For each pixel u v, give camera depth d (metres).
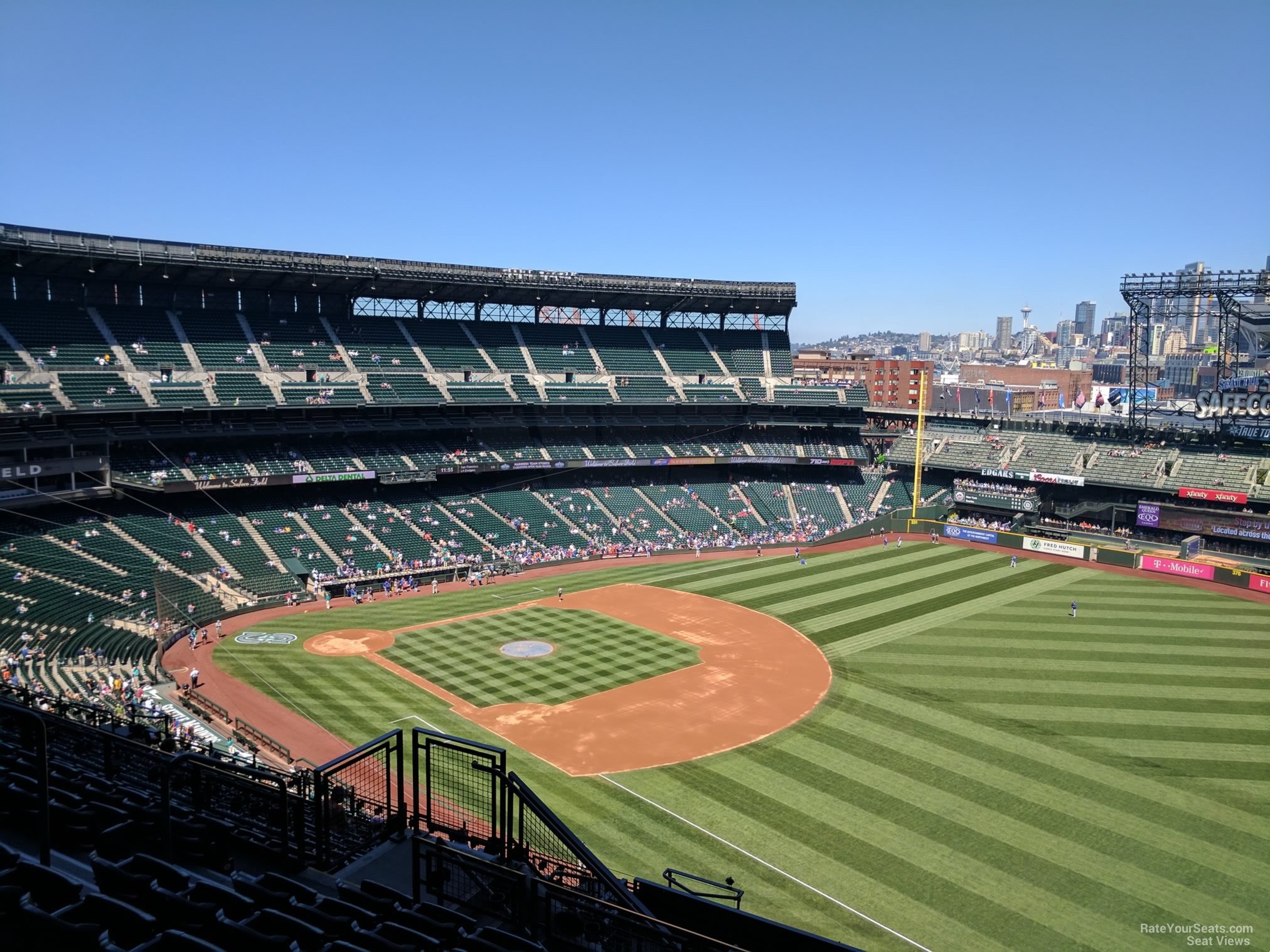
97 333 77.12
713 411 108.81
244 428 78.38
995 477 104.56
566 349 107.06
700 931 16.84
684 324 118.00
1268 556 86.12
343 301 96.12
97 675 46.09
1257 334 91.88
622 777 39.78
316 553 76.25
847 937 27.97
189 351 81.12
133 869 12.43
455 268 92.12
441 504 89.81
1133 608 70.44
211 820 15.37
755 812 36.56
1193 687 51.88
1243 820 36.06
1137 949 27.66
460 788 32.69
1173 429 99.00
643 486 103.94
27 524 64.94
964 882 31.31
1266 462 89.31
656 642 60.88
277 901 12.04
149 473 72.19
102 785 16.95
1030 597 73.69
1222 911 29.75
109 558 64.75
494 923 13.62
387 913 12.60
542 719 46.66
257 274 82.00
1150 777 39.97
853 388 113.88
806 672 54.62
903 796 38.12
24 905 9.65
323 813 15.01
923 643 60.69
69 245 70.06
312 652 57.47
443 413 94.31
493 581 79.56
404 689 50.75
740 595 74.25
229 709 46.78
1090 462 98.75
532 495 96.38
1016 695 50.56
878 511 106.00
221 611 65.31
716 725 46.06
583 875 17.80
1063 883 31.34
